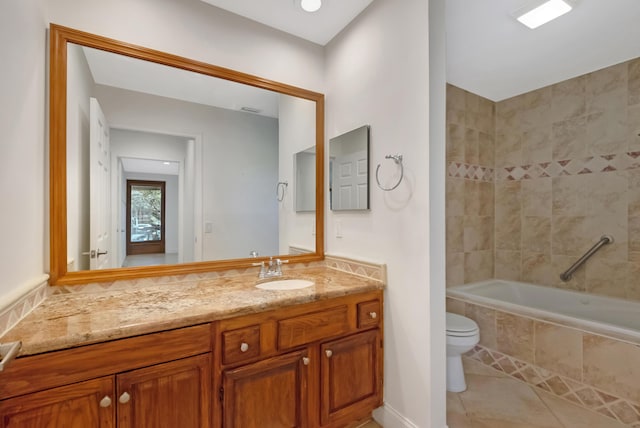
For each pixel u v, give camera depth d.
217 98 1.88
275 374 1.33
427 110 1.47
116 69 1.60
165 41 1.65
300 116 2.13
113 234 1.58
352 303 1.58
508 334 2.27
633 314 2.29
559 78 2.69
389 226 1.69
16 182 1.03
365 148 1.83
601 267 2.53
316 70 2.19
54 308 1.21
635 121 2.34
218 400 1.20
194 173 1.84
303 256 2.12
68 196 1.40
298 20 1.94
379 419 1.73
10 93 0.98
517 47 2.21
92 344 0.97
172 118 1.76
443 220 1.53
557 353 2.00
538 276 2.90
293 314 1.39
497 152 3.19
